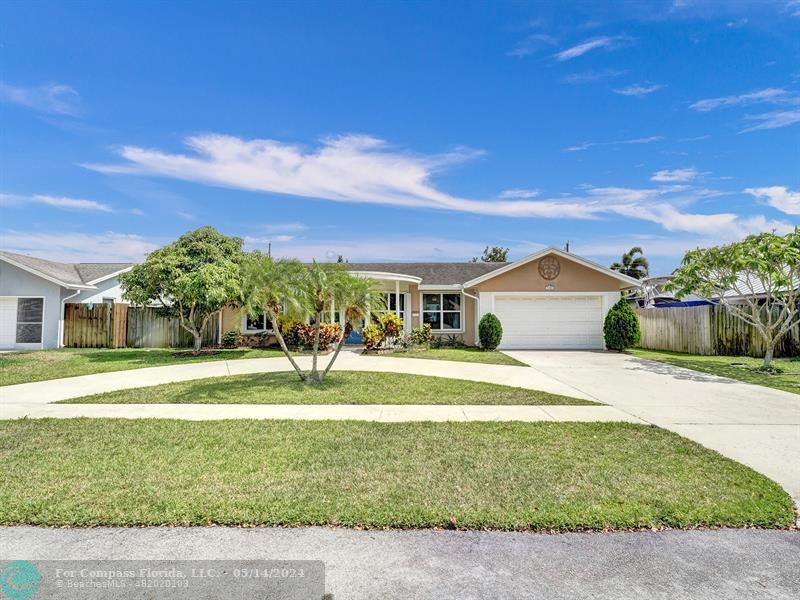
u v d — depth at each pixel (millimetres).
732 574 2879
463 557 3074
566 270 18109
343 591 2689
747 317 12961
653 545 3234
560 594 2664
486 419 6859
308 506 3770
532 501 3898
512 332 18219
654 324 18719
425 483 4301
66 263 22484
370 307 9898
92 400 8164
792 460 5031
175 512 3650
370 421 6711
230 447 5418
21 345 18266
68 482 4285
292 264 9609
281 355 15391
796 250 10930
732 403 8039
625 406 7785
